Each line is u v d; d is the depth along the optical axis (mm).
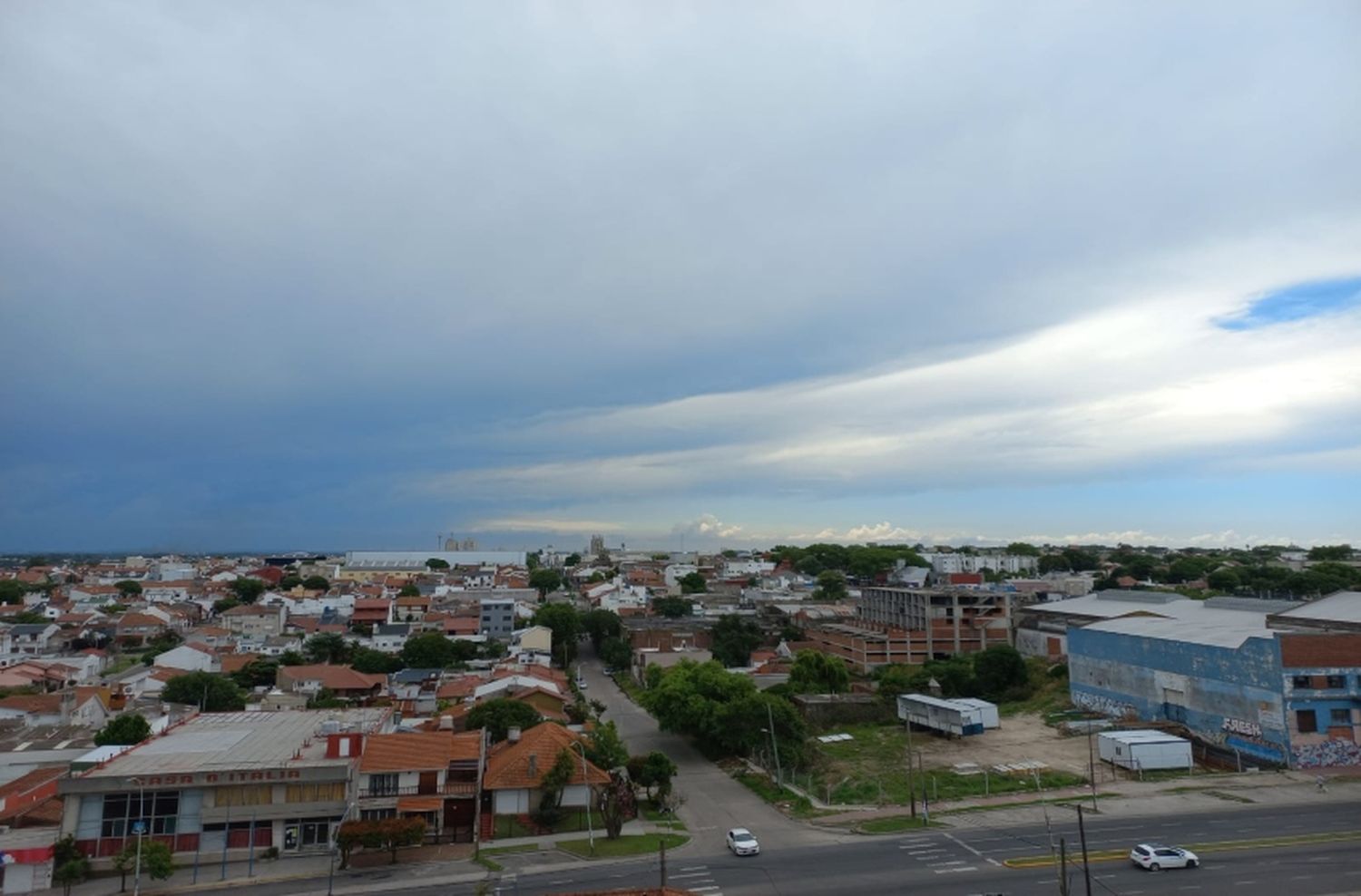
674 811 70250
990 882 49000
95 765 61844
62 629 181750
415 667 148000
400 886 52562
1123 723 92312
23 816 63031
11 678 130125
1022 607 166500
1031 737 92250
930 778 76625
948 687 116062
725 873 52469
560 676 131125
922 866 52562
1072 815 63250
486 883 52281
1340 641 77875
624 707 123000
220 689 117500
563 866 55656
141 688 125312
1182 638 91312
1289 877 48312
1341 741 76312
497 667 134250
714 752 92875
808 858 55375
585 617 178375
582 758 69188
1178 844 54938
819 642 163250
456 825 65312
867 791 73688
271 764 62125
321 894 51688
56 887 54688
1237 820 60406
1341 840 55188
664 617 193500
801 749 84750
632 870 54094
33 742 88312
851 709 105438
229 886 53938
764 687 120750
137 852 53125
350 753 64312
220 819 59188
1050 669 123312
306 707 112625
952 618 148875
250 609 198875
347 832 56969
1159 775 75062
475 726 86250
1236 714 81875
